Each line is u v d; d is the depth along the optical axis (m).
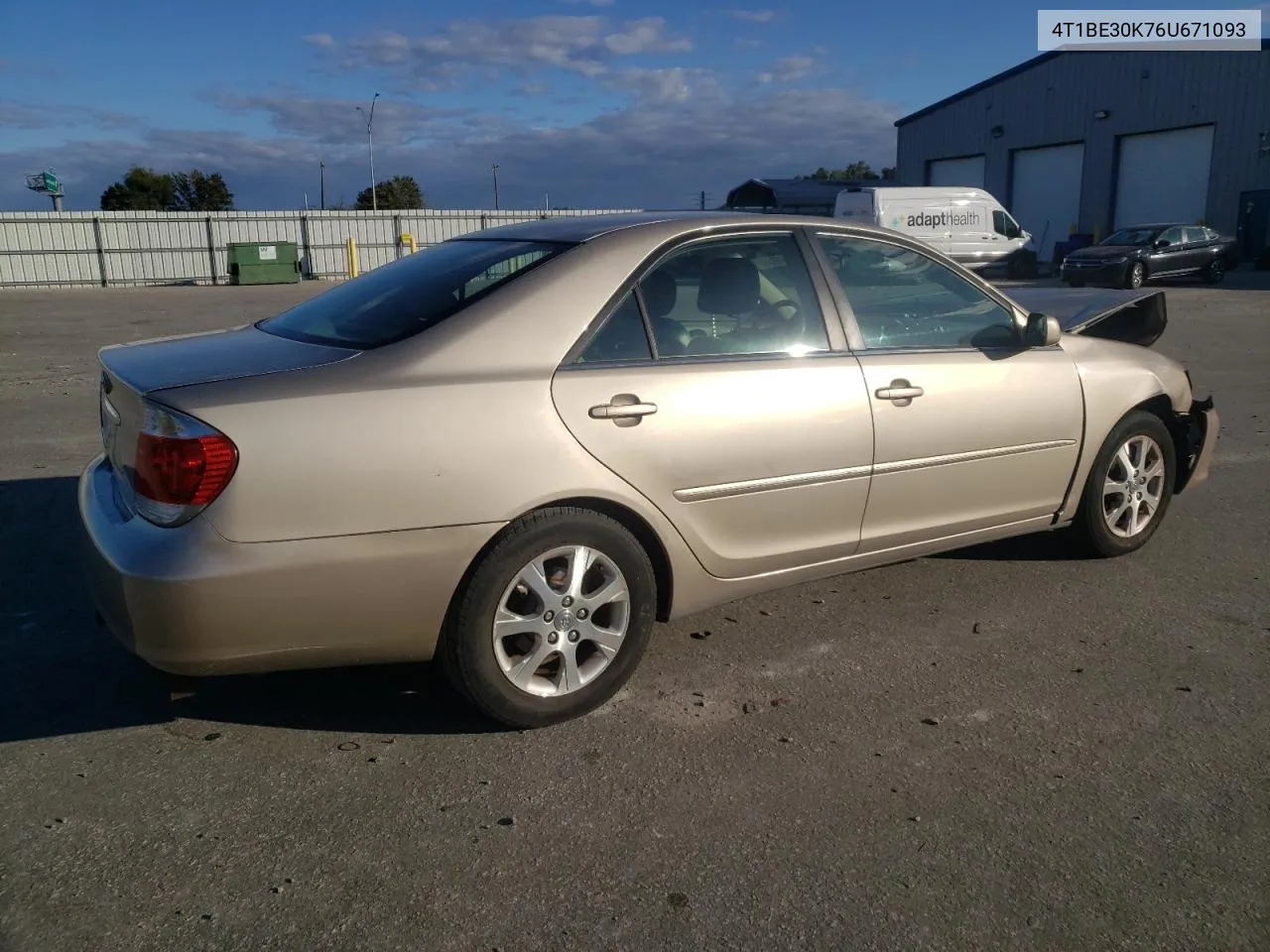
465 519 3.07
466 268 3.62
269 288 34.66
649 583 3.46
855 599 4.50
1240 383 10.38
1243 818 2.87
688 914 2.48
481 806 2.93
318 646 3.01
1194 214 32.72
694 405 3.45
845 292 3.95
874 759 3.19
